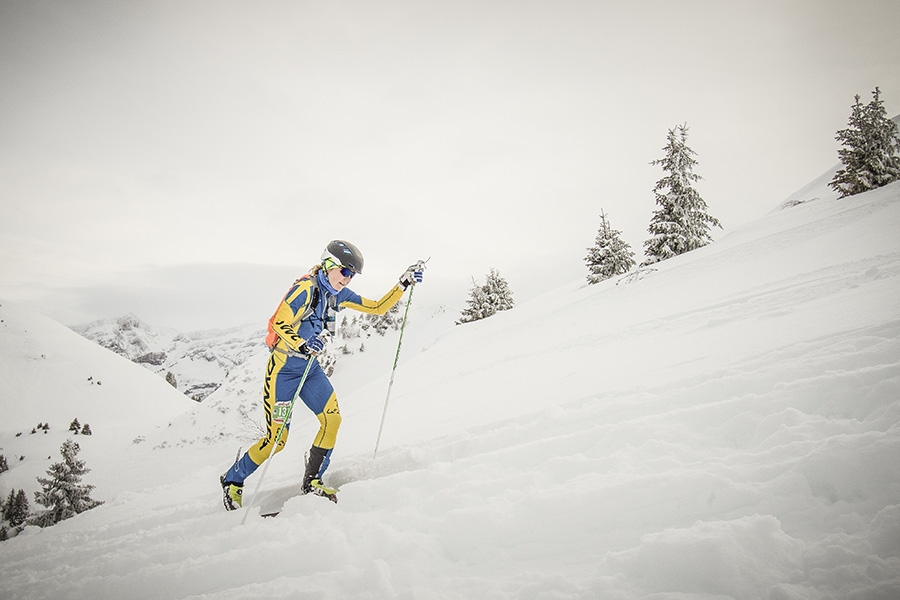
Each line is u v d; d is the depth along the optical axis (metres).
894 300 4.25
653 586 1.79
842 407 2.46
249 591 2.40
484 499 2.73
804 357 3.16
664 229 24.47
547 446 3.10
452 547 2.46
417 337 34.31
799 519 1.91
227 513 3.68
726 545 1.75
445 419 5.20
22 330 77.19
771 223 17.14
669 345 5.60
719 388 3.10
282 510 3.41
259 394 33.06
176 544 3.16
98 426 60.00
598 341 8.01
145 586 2.71
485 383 7.38
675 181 24.52
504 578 2.12
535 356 8.79
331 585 2.30
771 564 1.70
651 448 2.70
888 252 7.68
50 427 54.25
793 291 6.41
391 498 3.18
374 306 4.28
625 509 2.25
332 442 3.66
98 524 5.09
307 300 3.62
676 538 1.85
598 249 28.58
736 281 10.00
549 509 2.38
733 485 2.12
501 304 36.75
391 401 9.09
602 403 3.70
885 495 1.83
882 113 20.30
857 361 2.81
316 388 3.68
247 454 3.70
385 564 2.28
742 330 5.06
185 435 33.03
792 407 2.57
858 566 1.57
